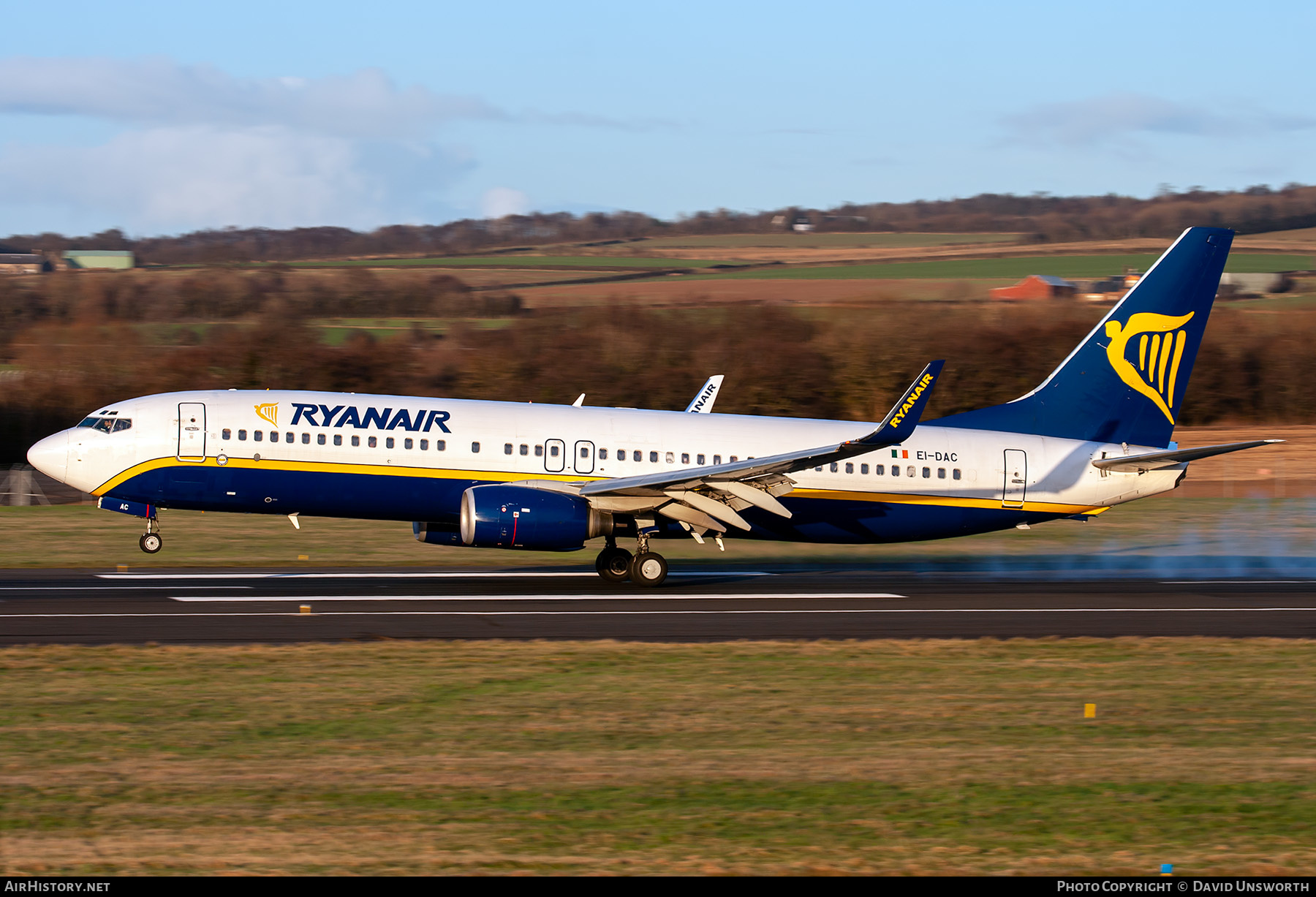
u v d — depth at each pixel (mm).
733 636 91312
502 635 89625
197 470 115625
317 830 45562
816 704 68312
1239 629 97500
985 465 127500
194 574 122375
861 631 94562
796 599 110938
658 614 101125
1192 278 131875
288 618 95062
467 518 112312
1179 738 61750
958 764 56094
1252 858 44312
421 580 120250
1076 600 112375
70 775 52281
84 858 42500
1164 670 79875
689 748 58281
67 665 75438
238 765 54250
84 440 115875
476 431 119125
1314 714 67562
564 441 120125
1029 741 60844
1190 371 133000
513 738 59688
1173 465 131500
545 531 112562
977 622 99375
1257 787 53000
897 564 142125
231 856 42781
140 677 72375
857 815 48375
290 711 64500
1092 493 130250
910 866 43062
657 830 46250
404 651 81938
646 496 116312
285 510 118688
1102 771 55219
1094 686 74562
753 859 43375
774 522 124188
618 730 61688
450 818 47219
